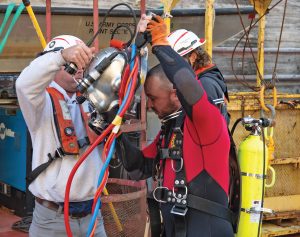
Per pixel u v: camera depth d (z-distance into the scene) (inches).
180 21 237.0
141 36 84.4
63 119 104.6
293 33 310.7
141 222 155.0
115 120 82.1
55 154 104.2
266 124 144.9
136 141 158.6
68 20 212.8
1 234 186.1
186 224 88.0
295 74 310.7
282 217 200.7
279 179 202.8
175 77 82.3
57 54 91.7
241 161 141.5
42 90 97.2
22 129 204.4
